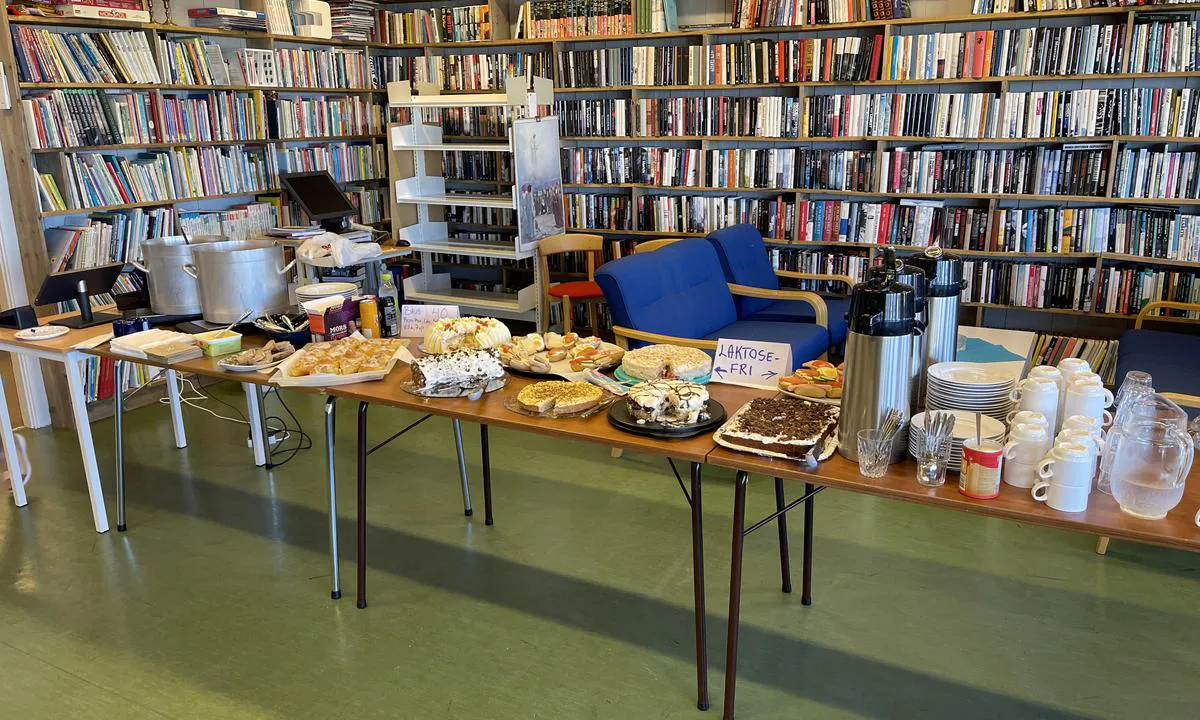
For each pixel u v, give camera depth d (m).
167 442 4.24
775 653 2.49
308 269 4.91
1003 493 1.78
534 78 5.29
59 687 2.38
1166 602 2.72
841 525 3.27
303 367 2.67
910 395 2.05
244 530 3.31
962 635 2.56
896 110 5.07
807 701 2.28
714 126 5.59
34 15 4.15
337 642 2.58
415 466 3.92
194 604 2.80
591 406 2.34
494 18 6.09
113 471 3.88
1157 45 4.45
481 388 2.49
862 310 1.88
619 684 2.37
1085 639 2.53
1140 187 4.64
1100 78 4.71
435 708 2.28
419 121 5.74
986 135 4.89
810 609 2.71
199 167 5.04
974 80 4.85
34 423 4.44
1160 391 3.23
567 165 6.09
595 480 3.75
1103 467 1.79
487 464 3.29
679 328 4.00
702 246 4.52
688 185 5.75
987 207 5.15
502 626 2.66
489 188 6.67
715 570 2.97
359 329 3.10
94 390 4.50
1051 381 1.92
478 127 6.36
